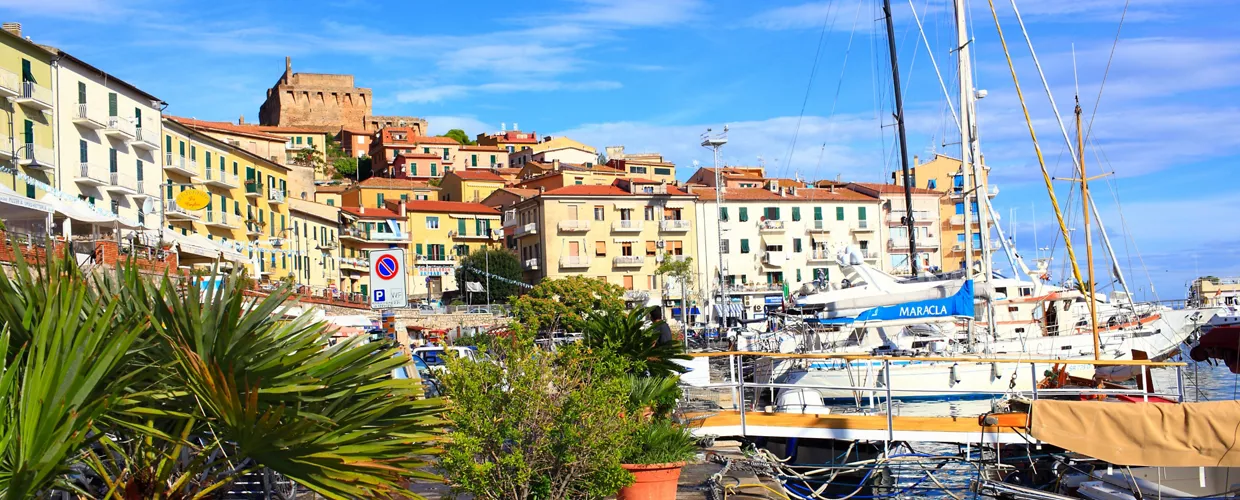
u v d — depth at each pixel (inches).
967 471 761.6
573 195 3956.7
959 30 1455.5
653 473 490.3
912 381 1347.2
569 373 460.1
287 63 7672.2
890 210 4175.7
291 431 287.9
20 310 292.4
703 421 684.1
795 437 724.0
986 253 1434.5
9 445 245.8
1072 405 551.5
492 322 3117.6
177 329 297.4
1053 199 1505.9
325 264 3631.9
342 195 4906.5
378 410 310.2
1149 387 773.9
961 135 1470.2
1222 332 663.8
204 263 1589.6
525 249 4119.1
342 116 7682.1
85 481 325.4
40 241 1034.7
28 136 2036.2
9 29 2194.9
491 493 434.6
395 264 935.0
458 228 4301.2
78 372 258.2
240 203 2965.1
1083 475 660.7
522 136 6727.4
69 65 2176.4
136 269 330.6
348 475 296.2
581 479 449.7
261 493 412.8
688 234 4028.1
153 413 294.2
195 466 307.3
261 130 6077.8
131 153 2402.8
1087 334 1546.5
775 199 4097.0
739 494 550.3
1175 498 581.6
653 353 629.3
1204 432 537.3
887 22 2121.1
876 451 739.4
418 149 6122.1
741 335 1669.5
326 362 313.1
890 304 1323.8
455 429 432.5
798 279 4079.7
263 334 312.7
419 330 2711.6
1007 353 1391.5
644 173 5374.0
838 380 1328.7
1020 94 1491.1
